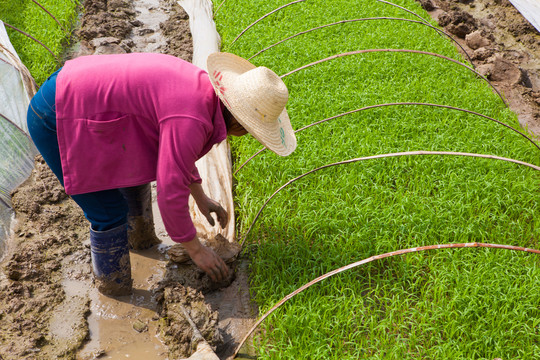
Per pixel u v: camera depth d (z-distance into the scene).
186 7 7.85
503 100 5.77
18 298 3.40
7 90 4.86
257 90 2.71
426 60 6.42
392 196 4.36
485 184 4.43
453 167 4.66
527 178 4.56
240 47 6.54
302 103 5.39
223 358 3.15
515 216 4.27
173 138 2.61
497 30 7.80
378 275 3.59
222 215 3.64
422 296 3.53
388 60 6.29
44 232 4.05
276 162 4.62
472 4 8.59
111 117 2.69
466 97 5.67
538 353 3.05
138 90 2.65
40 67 5.86
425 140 4.96
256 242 3.99
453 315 3.37
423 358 3.15
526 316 3.35
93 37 6.97
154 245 4.02
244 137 5.00
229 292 3.64
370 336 3.22
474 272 3.65
